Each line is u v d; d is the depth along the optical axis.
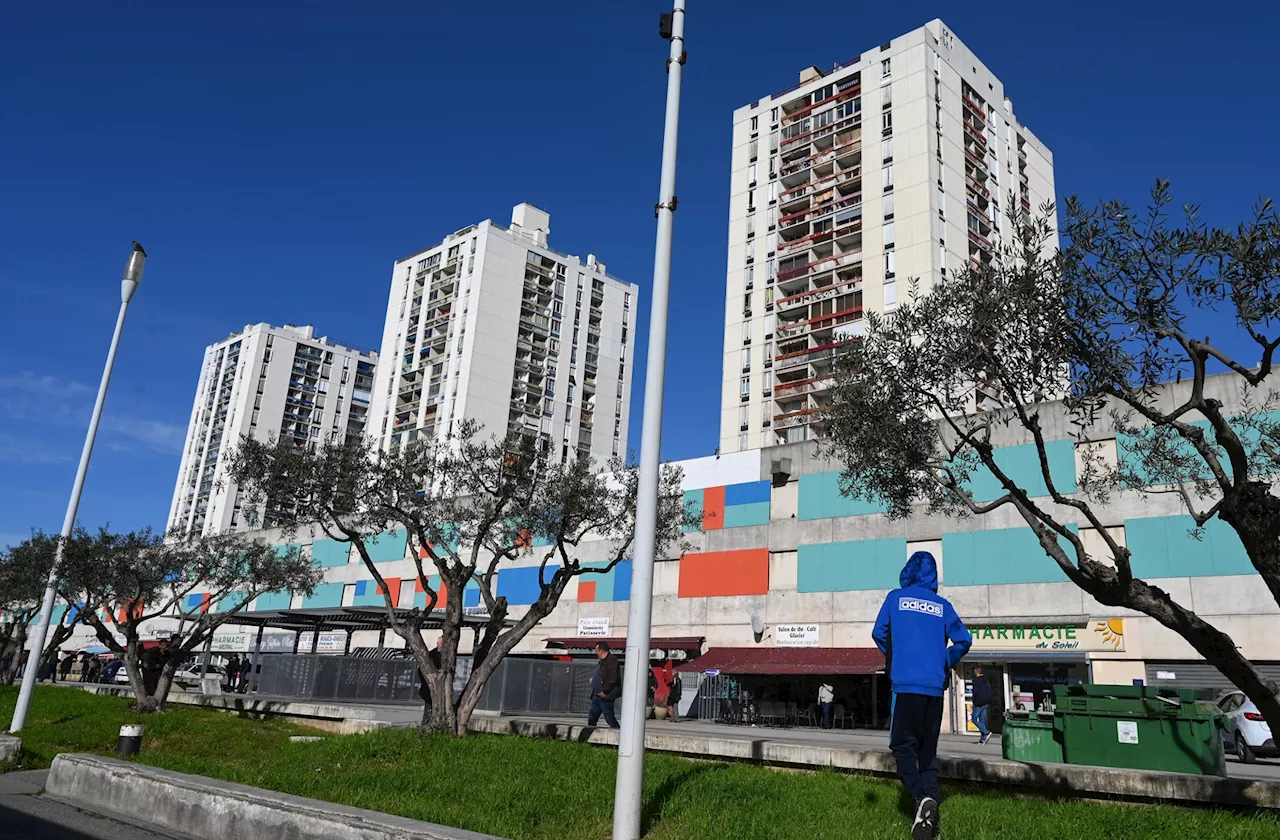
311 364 113.00
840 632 32.34
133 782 8.45
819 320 56.34
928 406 9.52
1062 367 8.41
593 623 39.97
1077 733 9.42
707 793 7.89
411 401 82.94
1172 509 26.41
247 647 53.69
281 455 15.41
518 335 82.94
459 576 14.49
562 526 15.66
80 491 17.12
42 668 40.53
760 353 59.66
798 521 34.69
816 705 30.84
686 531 37.72
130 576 23.28
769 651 33.38
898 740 6.12
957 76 59.50
